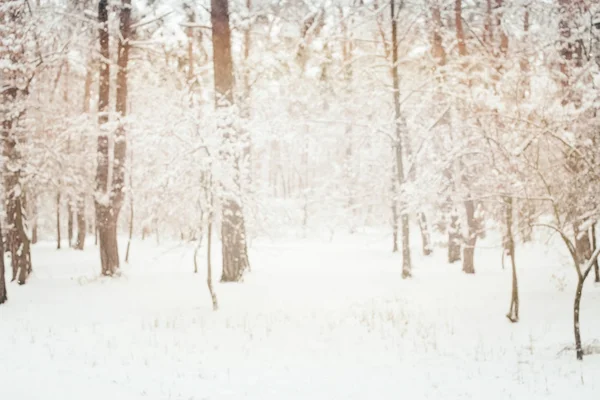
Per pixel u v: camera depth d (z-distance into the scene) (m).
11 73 13.34
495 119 9.07
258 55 16.91
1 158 13.00
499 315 10.01
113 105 19.83
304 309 10.92
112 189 15.12
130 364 7.10
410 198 13.86
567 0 12.88
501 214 9.98
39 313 10.48
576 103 9.50
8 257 22.62
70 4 14.89
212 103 12.55
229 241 13.89
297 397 5.89
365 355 7.66
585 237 12.51
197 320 9.84
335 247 26.59
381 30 16.72
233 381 6.44
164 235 27.86
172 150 10.32
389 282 14.41
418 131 16.08
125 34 15.32
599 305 9.92
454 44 16.25
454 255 18.61
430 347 8.06
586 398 5.64
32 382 6.14
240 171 11.44
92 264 19.81
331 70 16.31
